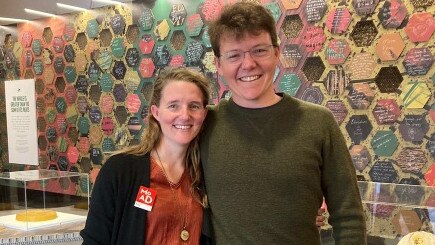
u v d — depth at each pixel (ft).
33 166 14.10
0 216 7.39
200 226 4.38
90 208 4.33
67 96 13.33
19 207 7.43
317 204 4.05
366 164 8.54
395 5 8.06
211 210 4.26
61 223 7.09
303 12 9.14
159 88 4.46
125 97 12.01
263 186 3.90
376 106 8.41
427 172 7.88
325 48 8.93
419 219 5.14
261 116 4.09
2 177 7.64
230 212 4.00
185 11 10.75
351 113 8.68
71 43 13.12
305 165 3.90
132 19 11.77
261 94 4.08
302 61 9.23
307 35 9.12
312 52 9.09
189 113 4.29
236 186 3.99
